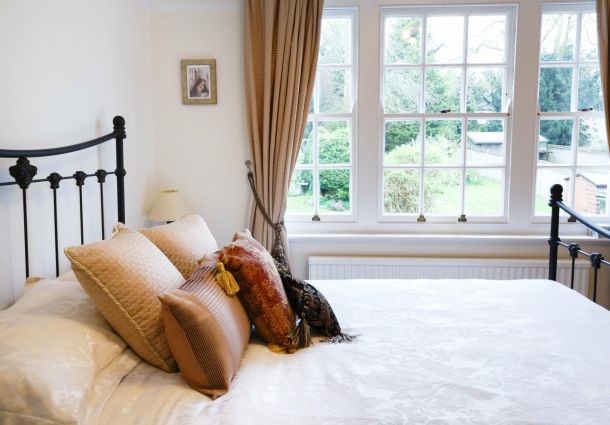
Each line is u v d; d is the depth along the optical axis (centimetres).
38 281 164
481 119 312
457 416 117
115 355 134
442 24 307
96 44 235
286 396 126
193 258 179
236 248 161
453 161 317
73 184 212
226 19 302
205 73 304
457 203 319
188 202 315
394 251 313
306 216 321
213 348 127
